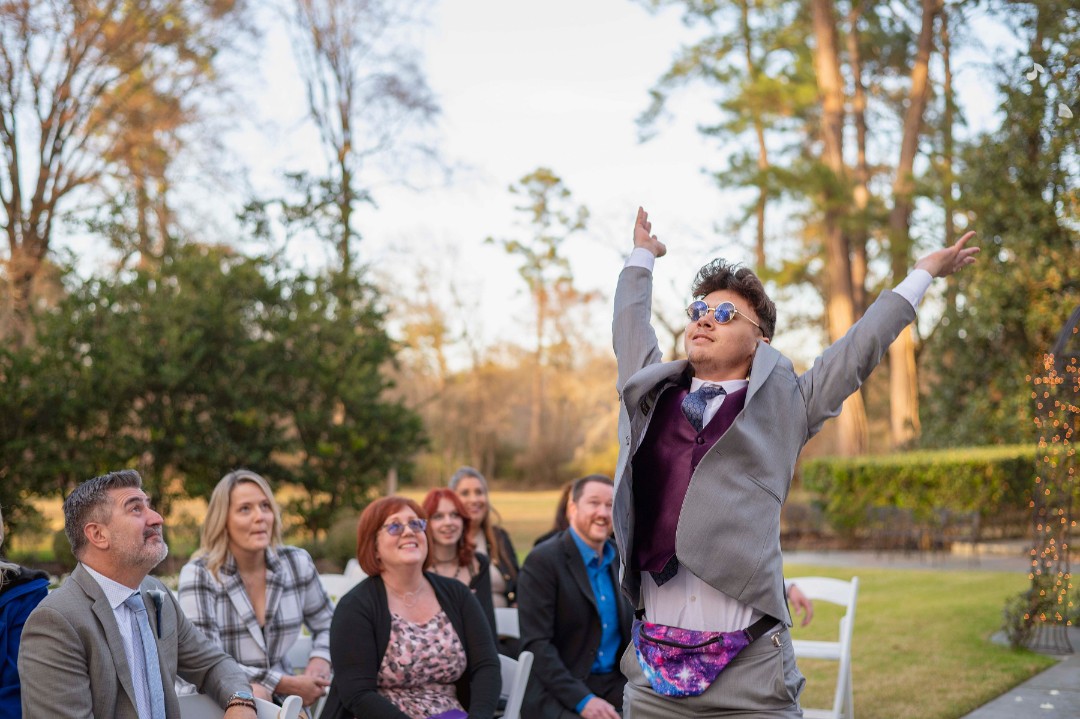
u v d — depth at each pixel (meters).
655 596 2.74
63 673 3.17
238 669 3.75
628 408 2.71
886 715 6.21
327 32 26.45
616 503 2.67
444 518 5.65
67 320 16.47
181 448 16.38
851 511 18.44
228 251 20.08
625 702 2.85
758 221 32.16
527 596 4.89
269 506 4.92
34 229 23.70
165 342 16.55
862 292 28.50
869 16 29.48
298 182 21.59
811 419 2.69
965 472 17.44
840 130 25.22
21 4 22.50
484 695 4.27
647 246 3.25
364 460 17.83
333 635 4.27
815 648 5.63
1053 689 6.86
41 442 15.65
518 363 54.03
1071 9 13.22
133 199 19.75
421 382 49.75
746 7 29.06
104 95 25.16
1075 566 12.06
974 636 8.97
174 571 14.41
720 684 2.61
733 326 2.71
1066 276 18.59
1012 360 20.09
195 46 25.64
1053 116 11.95
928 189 23.09
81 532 3.36
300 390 18.11
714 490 2.54
